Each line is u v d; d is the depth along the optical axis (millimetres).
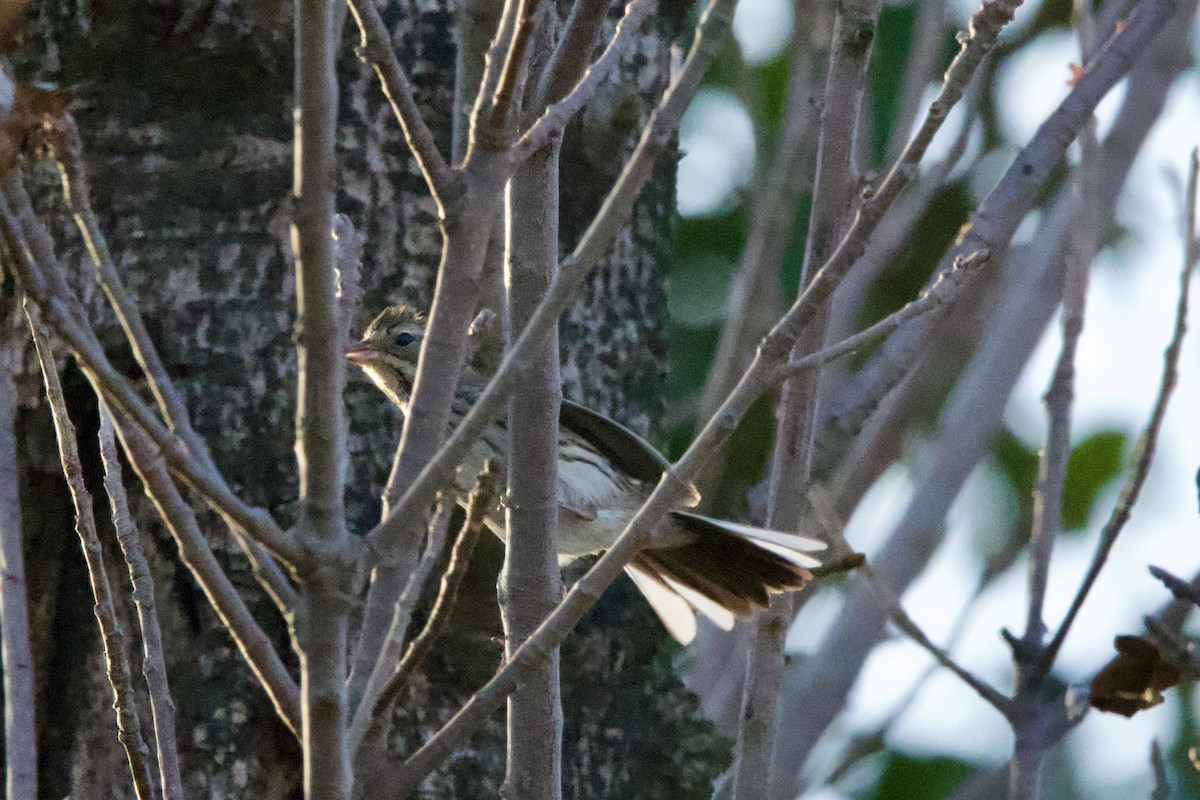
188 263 9461
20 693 6980
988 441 13062
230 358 9320
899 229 13336
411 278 9539
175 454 5211
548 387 7008
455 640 9195
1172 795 15430
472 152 6223
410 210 9602
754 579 10859
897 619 10219
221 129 9625
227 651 9039
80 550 9492
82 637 9383
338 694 5320
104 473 9438
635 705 9828
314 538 5355
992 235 9234
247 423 9242
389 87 6078
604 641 9789
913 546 12766
